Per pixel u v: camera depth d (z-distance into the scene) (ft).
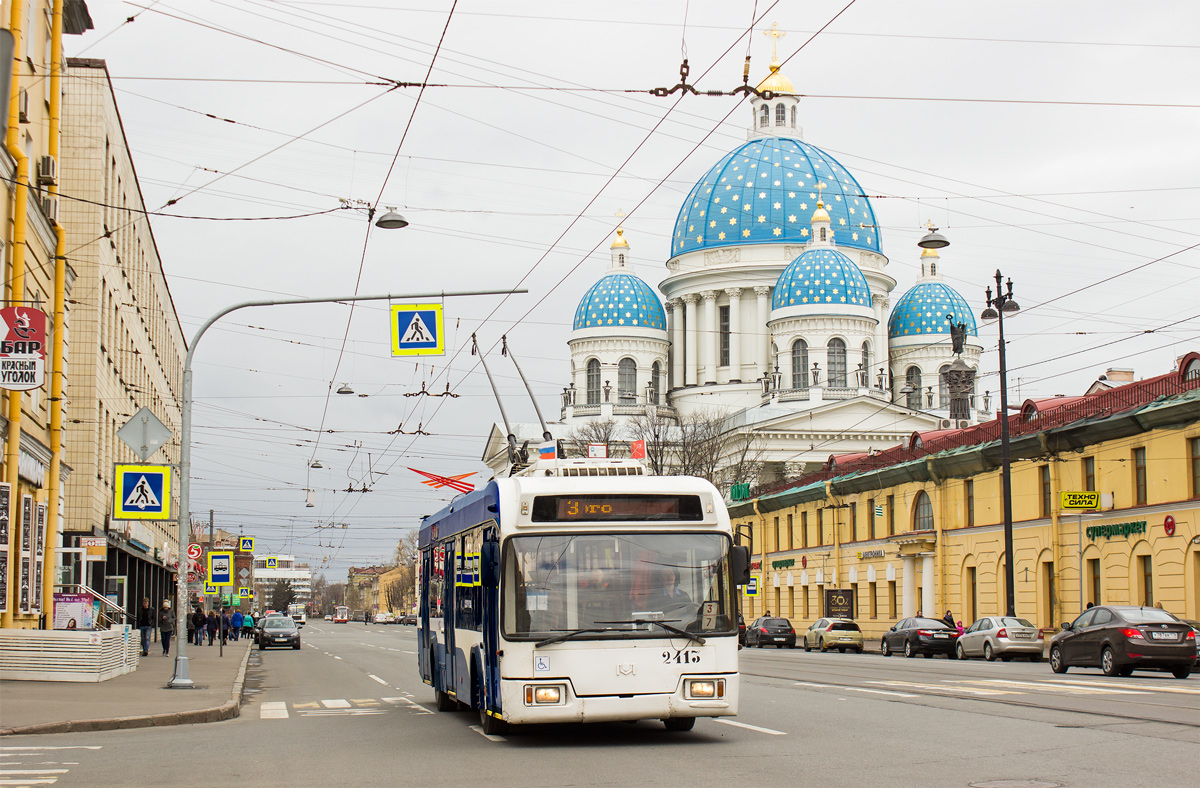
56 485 100.89
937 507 166.20
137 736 52.95
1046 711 55.01
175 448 224.12
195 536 365.40
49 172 94.89
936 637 133.18
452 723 57.16
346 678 102.73
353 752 45.21
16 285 84.79
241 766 41.19
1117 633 84.99
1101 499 131.64
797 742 45.39
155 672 98.78
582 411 383.65
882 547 183.11
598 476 48.24
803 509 216.13
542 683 44.83
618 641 45.32
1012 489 149.18
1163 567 121.60
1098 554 132.46
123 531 147.02
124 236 144.46
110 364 135.13
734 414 359.25
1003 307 135.95
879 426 336.90
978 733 46.62
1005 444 135.54
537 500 46.14
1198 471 117.60
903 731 48.03
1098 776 35.01
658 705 45.32
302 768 40.47
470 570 53.88
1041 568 143.02
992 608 152.25
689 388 382.22
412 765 40.96
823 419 334.03
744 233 379.96
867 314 355.97
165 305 204.44
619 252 410.72
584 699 44.91
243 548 226.58
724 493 267.39
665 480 47.34
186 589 80.02
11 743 49.93
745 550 47.14
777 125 394.52
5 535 81.15
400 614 511.40
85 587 107.14
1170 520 120.37
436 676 66.03
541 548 45.85
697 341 388.78
